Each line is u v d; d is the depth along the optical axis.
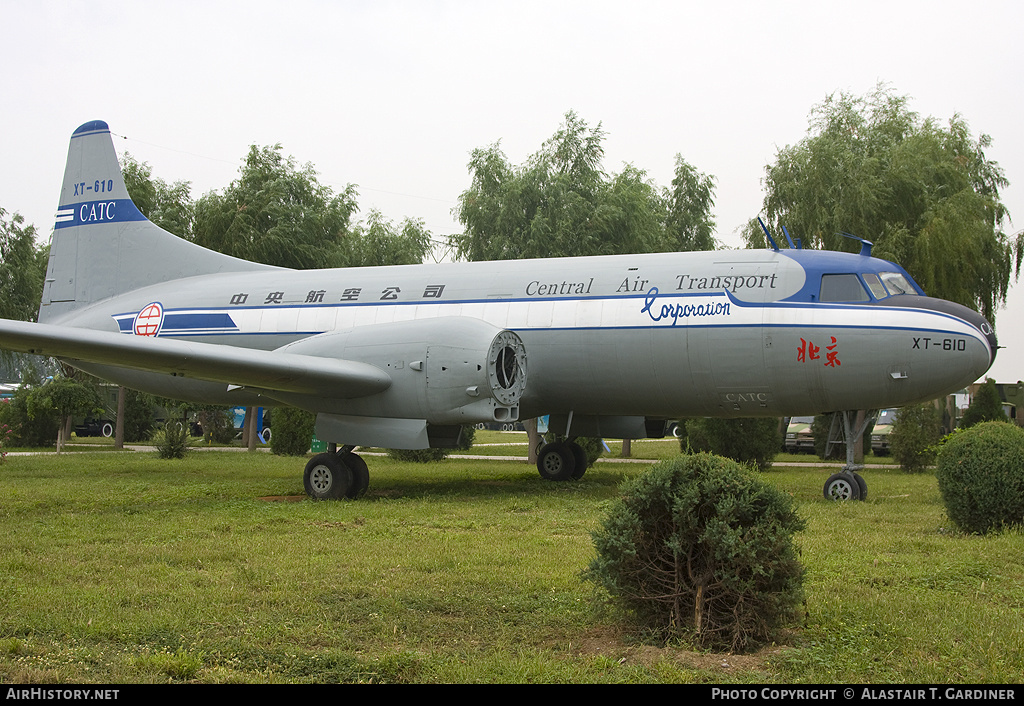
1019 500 9.73
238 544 9.11
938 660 5.28
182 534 9.87
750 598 5.54
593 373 14.49
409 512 11.98
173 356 12.25
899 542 9.20
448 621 6.14
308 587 7.07
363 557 8.36
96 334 11.92
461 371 13.25
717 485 5.70
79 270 19.31
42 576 7.52
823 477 19.16
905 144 23.41
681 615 5.68
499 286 15.30
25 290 30.39
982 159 25.97
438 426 14.29
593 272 14.87
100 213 19.28
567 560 8.19
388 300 15.82
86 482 16.52
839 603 6.43
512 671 5.05
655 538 5.82
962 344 12.71
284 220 30.08
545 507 12.63
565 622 6.12
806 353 13.12
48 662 5.18
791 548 5.70
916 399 13.14
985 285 24.23
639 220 25.67
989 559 8.30
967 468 9.97
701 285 13.92
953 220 22.14
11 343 11.67
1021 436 10.11
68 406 26.75
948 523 10.59
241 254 29.09
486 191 27.08
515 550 8.78
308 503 13.14
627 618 5.84
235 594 6.78
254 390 14.52
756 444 21.36
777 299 13.42
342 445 14.35
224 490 15.12
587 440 22.25
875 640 5.60
